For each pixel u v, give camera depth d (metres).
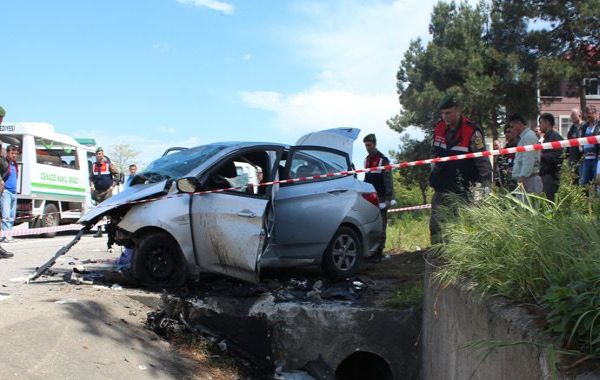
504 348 2.68
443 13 19.98
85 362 3.85
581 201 3.85
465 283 3.45
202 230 5.63
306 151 6.86
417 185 21.03
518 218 3.45
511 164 7.11
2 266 7.27
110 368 3.91
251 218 5.46
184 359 4.66
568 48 19.11
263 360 5.28
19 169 12.77
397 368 5.22
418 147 20.23
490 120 19.98
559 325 2.33
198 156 6.26
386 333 5.23
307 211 6.51
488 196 4.15
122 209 5.89
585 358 2.15
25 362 3.55
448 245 3.96
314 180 6.79
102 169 14.88
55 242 11.20
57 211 13.96
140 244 5.67
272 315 5.32
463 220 4.19
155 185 5.89
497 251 3.33
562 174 4.59
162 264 5.72
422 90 19.72
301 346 5.27
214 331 5.30
